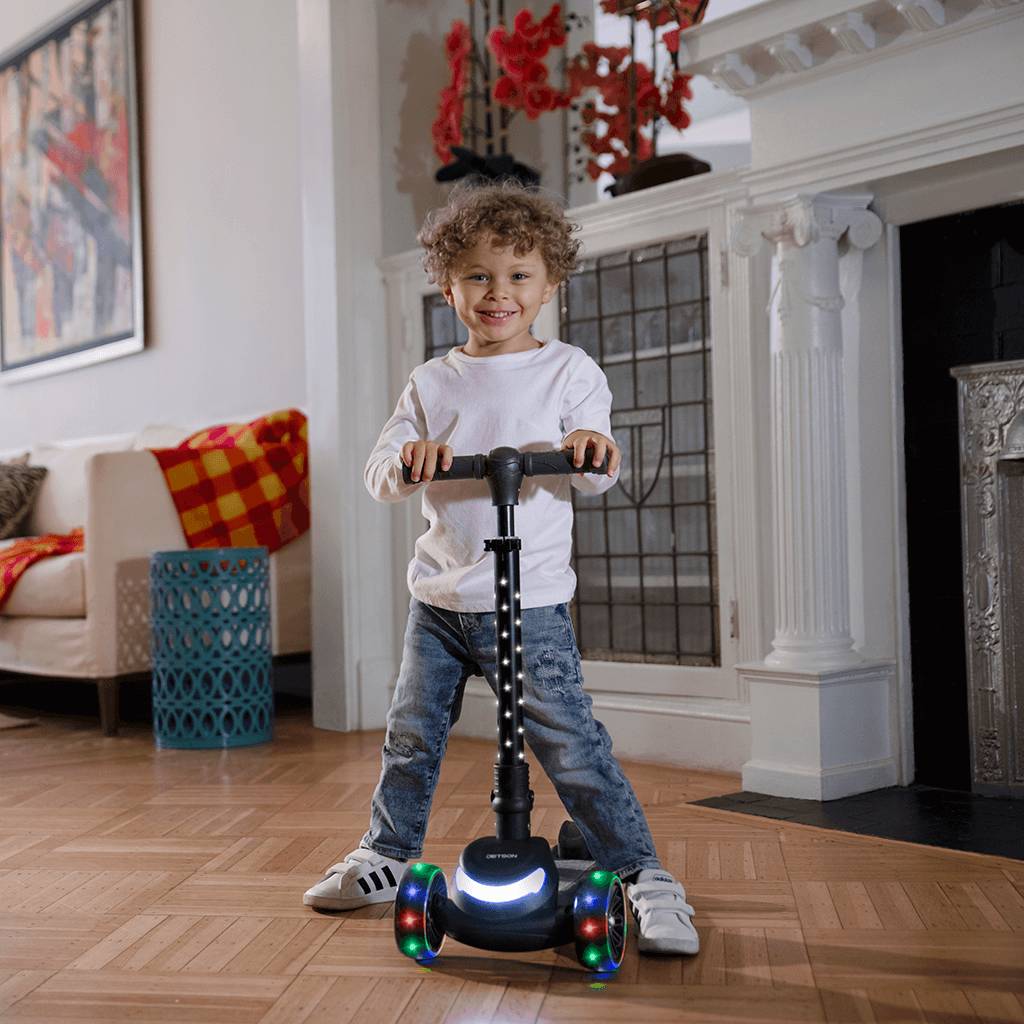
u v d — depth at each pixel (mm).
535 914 1398
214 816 2342
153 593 3297
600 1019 1276
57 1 5512
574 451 1420
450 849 2012
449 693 1672
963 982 1367
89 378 5418
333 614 3562
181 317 4809
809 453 2506
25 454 5340
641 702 2934
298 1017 1293
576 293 3201
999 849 1977
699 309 2916
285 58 4258
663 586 2990
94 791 2623
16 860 2008
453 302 1620
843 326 2645
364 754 3090
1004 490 2396
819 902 1686
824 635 2482
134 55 4977
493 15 4043
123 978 1421
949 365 2508
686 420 2945
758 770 2498
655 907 1504
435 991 1368
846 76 2422
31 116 5684
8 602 3730
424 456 1415
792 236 2520
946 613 2520
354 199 3594
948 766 2516
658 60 4957
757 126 2592
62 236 5488
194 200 4711
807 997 1328
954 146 2252
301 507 3797
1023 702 2379
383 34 3713
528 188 1636
